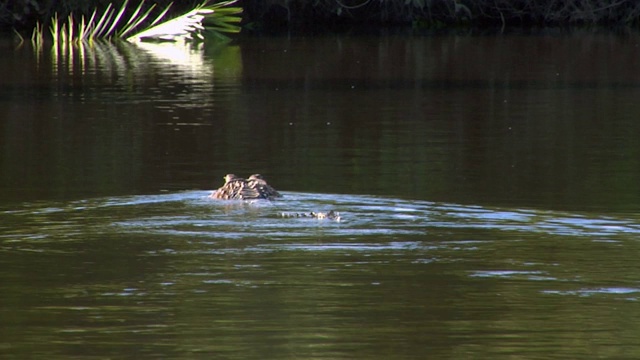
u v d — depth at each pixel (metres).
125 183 40.44
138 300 24.31
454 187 40.22
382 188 39.84
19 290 25.03
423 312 23.69
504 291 25.14
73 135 53.69
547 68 88.81
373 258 27.73
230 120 59.59
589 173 43.78
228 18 115.50
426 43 112.75
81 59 93.75
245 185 35.12
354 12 140.12
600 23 140.12
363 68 88.81
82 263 27.17
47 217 32.19
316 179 41.84
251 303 24.12
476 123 59.38
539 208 35.59
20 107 64.38
